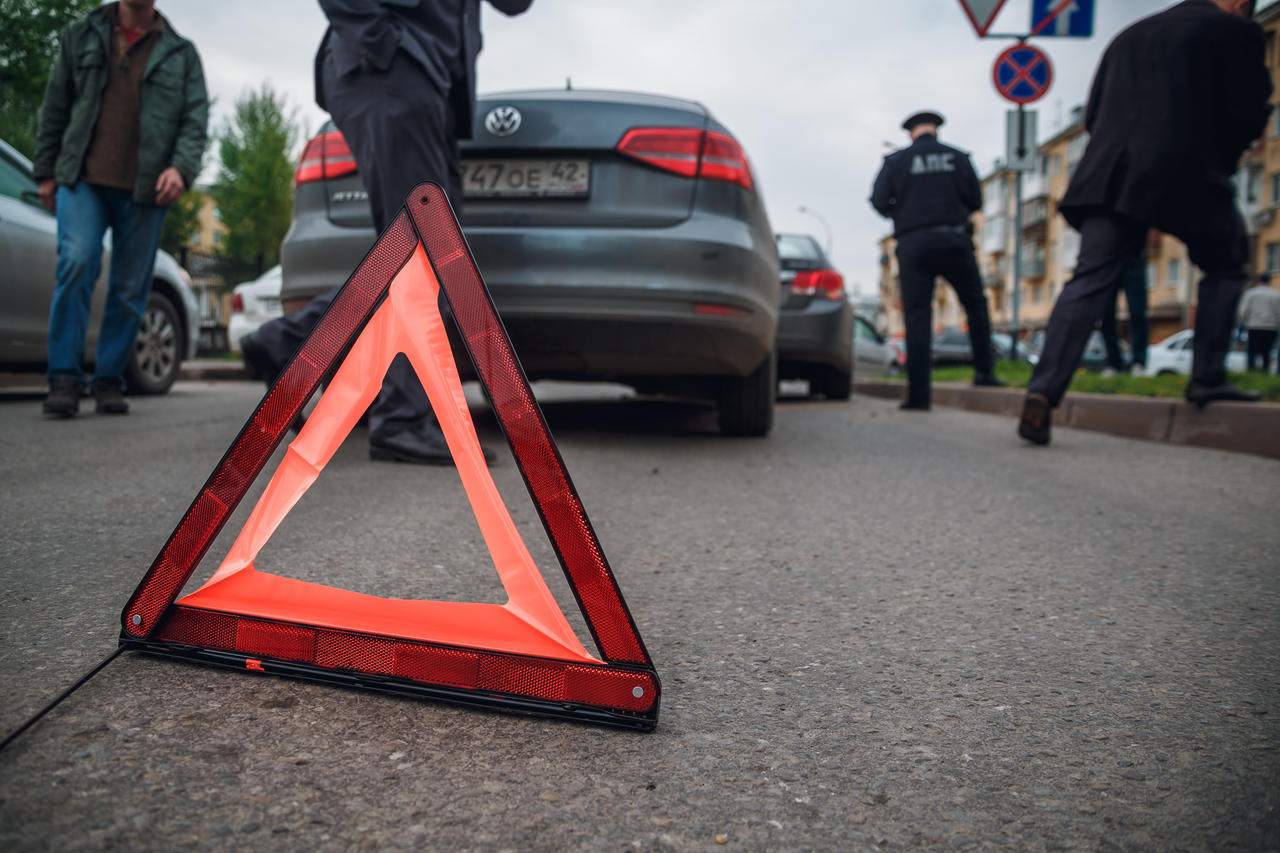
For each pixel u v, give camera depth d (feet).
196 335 22.95
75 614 5.29
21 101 52.26
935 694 4.77
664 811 3.51
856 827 3.45
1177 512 9.80
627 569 7.16
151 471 10.08
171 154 14.84
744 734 4.22
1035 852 3.30
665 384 15.39
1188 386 15.69
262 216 105.60
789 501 10.16
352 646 4.43
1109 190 14.19
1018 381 25.09
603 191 11.37
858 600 6.46
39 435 12.72
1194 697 4.77
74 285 14.47
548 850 3.22
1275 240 127.34
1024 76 25.50
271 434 4.63
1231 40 13.32
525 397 4.30
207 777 3.56
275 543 7.12
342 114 9.77
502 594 6.07
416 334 4.65
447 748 3.92
